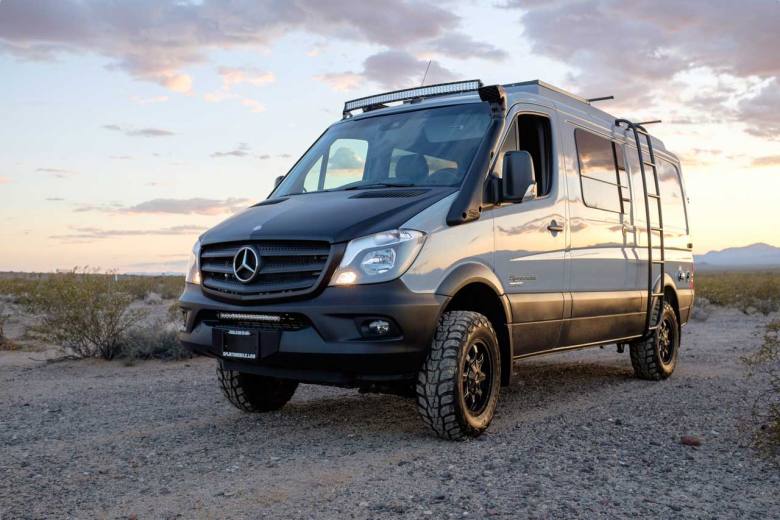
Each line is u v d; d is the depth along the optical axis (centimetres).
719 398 712
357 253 498
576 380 855
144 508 393
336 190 619
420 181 589
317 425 600
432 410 520
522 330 605
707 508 379
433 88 697
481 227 564
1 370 970
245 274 527
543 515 368
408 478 435
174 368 980
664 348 874
